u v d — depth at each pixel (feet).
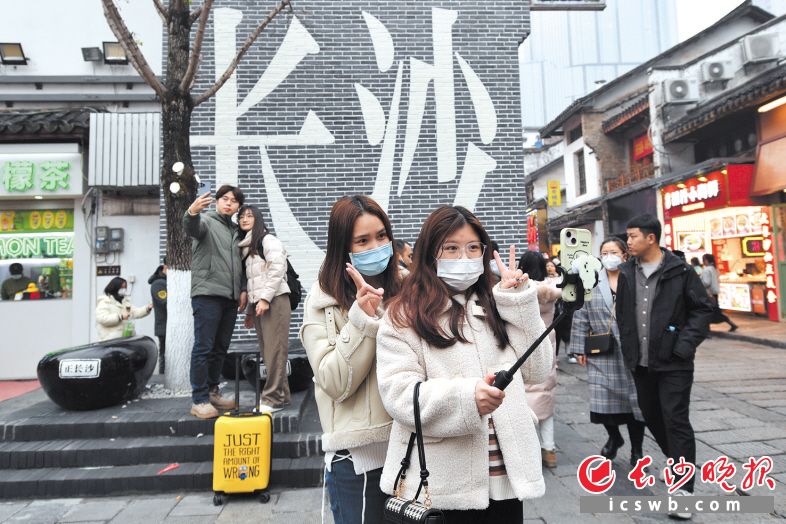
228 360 18.22
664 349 10.14
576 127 59.82
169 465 12.47
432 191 22.94
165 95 15.37
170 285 16.30
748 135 38.40
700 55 47.67
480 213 23.07
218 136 22.16
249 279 13.93
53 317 23.34
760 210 36.83
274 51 22.65
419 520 4.57
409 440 5.16
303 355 16.39
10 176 22.35
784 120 34.01
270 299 13.32
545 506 10.54
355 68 23.00
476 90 23.50
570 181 61.67
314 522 10.22
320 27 22.95
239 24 22.58
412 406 4.82
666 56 50.47
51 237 23.63
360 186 22.63
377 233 6.09
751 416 16.19
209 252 13.33
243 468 11.09
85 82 23.38
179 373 16.21
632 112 48.73
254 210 13.99
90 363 13.92
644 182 45.11
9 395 20.38
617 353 12.18
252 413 11.68
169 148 15.65
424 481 4.79
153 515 10.67
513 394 5.40
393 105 23.02
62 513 10.90
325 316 5.98
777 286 35.86
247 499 11.32
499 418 5.22
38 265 23.62
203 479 11.91
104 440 13.09
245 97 22.41
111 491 11.79
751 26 48.80
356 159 22.70
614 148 55.11
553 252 64.49
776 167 33.94
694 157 45.11
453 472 4.98
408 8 23.44
